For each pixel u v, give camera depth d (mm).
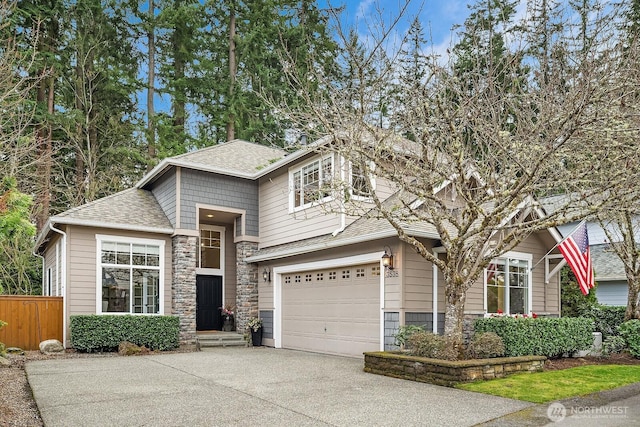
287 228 16000
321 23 19484
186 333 15320
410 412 6465
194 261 15844
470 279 9102
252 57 24969
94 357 12672
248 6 26344
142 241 15406
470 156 9109
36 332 13859
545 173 9547
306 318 14797
